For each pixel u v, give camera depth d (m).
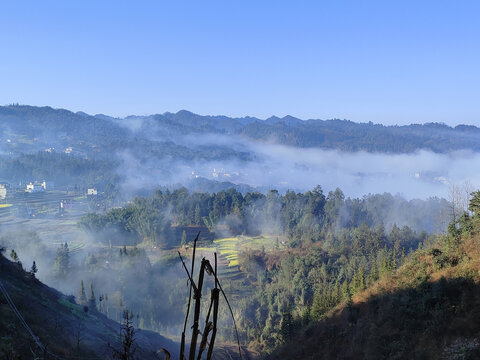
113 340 62.91
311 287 159.00
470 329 46.62
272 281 185.88
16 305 53.19
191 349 3.47
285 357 76.88
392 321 59.56
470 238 67.38
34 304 58.94
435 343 47.97
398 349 52.12
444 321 50.62
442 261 64.25
